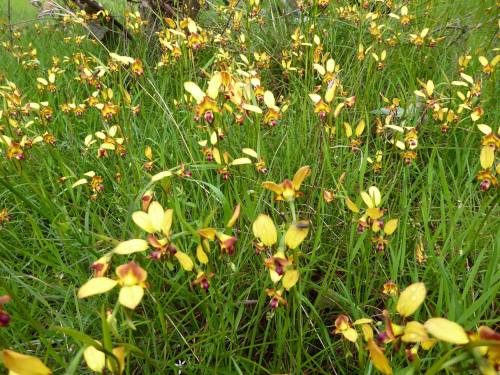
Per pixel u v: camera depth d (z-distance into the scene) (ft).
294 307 1.02
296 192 0.76
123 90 1.64
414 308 0.60
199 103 0.99
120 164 1.54
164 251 0.70
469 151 1.69
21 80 2.70
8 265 1.35
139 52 2.69
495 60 1.86
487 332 0.48
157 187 1.53
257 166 1.40
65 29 3.77
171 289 1.20
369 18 2.58
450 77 2.26
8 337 1.12
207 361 1.11
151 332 1.10
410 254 1.38
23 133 1.81
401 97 2.10
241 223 1.28
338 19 2.75
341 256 1.40
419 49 2.42
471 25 2.76
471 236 1.28
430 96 1.69
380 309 1.23
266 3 3.23
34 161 1.84
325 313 1.28
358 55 2.13
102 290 0.57
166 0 3.05
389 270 1.28
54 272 1.34
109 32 3.07
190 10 2.84
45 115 1.82
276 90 2.54
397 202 1.62
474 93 1.67
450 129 1.87
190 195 1.61
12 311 1.13
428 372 0.55
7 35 3.64
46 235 1.60
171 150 1.89
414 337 0.59
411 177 1.81
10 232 1.45
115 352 0.59
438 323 0.51
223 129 1.40
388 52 2.42
